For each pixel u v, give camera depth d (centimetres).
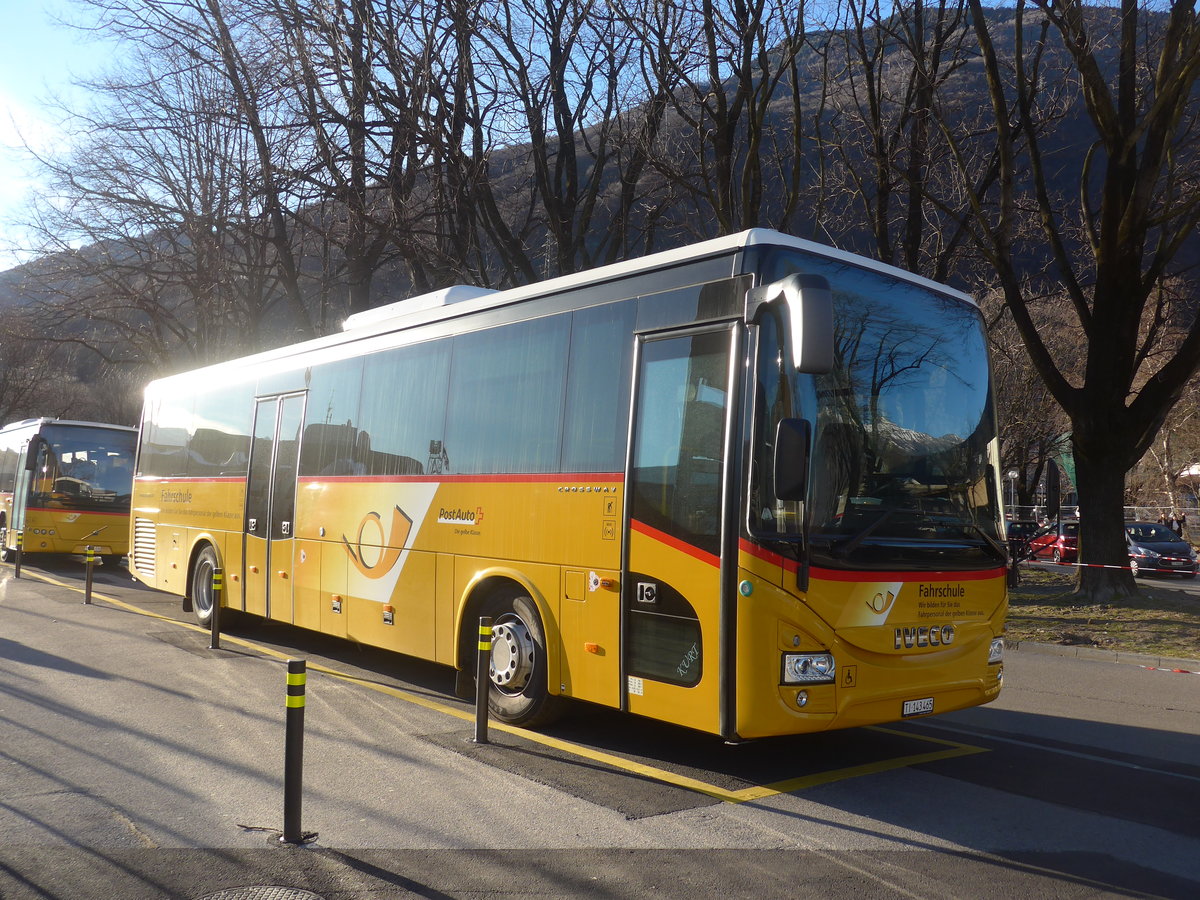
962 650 638
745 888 445
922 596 615
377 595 896
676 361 630
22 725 709
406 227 1967
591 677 662
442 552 816
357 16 1873
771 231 612
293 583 1038
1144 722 845
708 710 574
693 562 592
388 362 926
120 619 1299
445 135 1933
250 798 557
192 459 1316
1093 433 1575
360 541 928
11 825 507
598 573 662
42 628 1195
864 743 744
